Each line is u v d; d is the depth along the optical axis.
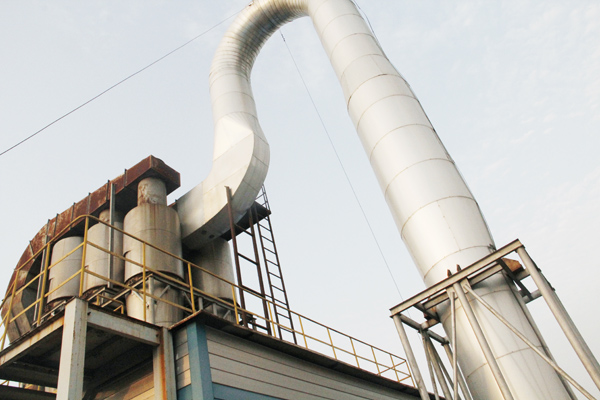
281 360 12.90
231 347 11.39
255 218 23.47
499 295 11.38
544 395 10.04
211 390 9.95
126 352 10.95
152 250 18.84
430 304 12.58
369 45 18.14
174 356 10.58
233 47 27.17
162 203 21.61
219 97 25.20
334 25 19.33
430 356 12.61
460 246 12.51
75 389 8.03
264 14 26.53
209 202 21.69
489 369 10.97
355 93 16.83
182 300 18.22
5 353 9.85
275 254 22.77
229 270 22.38
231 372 10.86
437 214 13.15
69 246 21.14
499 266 11.43
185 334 10.73
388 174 14.66
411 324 12.66
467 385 11.66
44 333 9.30
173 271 18.62
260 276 20.19
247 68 27.52
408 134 14.91
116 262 20.17
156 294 17.50
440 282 11.66
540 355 9.85
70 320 8.80
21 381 11.07
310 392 13.23
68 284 19.81
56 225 23.20
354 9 20.14
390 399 17.47
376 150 15.32
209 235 21.80
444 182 13.68
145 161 22.34
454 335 10.98
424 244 13.09
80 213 22.64
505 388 9.87
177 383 10.21
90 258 20.20
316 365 14.38
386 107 15.77
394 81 16.61
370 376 16.44
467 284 11.27
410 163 14.27
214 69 26.75
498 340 10.86
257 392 11.28
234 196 21.34
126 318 9.93
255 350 12.15
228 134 23.36
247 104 24.98
